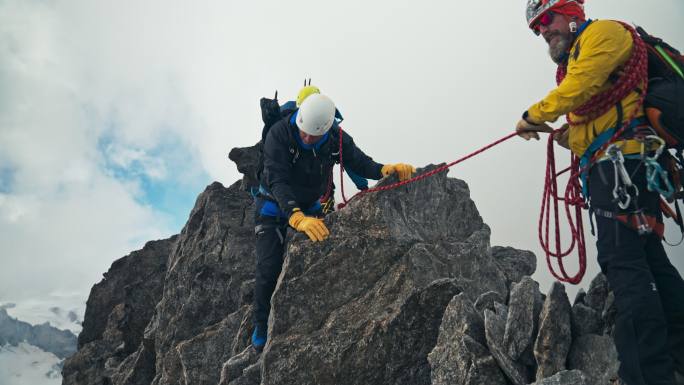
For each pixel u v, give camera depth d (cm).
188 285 1116
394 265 622
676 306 371
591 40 350
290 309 619
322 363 590
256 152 1170
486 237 783
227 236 1108
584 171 378
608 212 358
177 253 1268
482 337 518
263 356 607
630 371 343
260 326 704
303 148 621
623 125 352
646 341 339
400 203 678
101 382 1352
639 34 360
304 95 658
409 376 580
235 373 703
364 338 588
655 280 377
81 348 1491
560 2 374
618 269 356
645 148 346
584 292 560
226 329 915
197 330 1048
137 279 1541
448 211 798
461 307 534
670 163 370
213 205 1166
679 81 342
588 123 368
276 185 610
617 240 354
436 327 586
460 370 503
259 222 692
